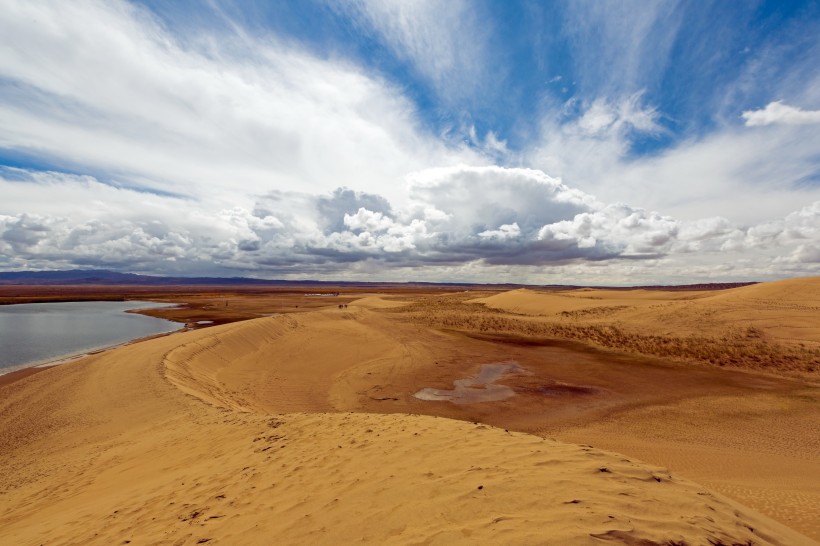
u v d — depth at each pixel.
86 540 4.82
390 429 7.49
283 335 29.06
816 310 27.47
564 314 42.78
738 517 4.03
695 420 13.41
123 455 9.12
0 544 5.43
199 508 5.16
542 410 14.59
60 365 21.19
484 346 27.03
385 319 41.19
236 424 9.56
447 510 3.94
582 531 3.29
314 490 5.03
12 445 11.12
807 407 14.41
